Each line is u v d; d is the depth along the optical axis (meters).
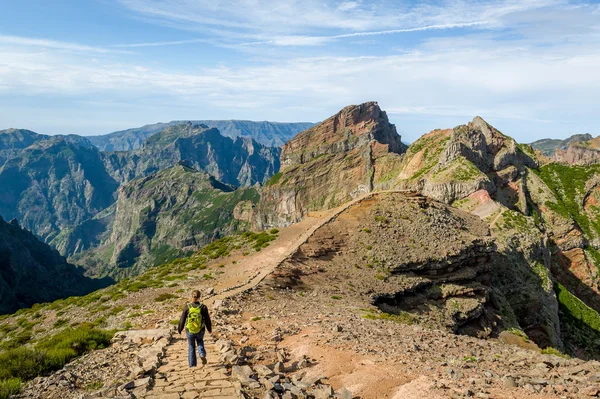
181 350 20.06
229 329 25.50
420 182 175.25
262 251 63.84
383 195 77.56
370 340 22.23
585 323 116.94
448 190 156.75
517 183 180.75
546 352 22.84
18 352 18.66
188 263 68.19
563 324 115.00
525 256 117.75
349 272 54.88
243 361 17.92
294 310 34.84
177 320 29.66
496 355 19.80
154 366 16.66
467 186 154.50
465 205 149.12
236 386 14.50
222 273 57.41
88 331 23.69
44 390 15.27
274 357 19.14
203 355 16.98
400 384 15.07
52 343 22.61
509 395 12.82
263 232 75.81
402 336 24.22
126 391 14.05
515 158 192.00
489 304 67.88
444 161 177.12
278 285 47.62
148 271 73.56
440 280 60.06
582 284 165.12
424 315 53.03
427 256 60.31
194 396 13.78
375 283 52.75
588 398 12.25
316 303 41.00
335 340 21.73
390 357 18.50
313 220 74.12
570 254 172.00
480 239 70.38
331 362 17.94
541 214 181.50
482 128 198.75
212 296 41.81
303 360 17.97
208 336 23.05
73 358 20.23
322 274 53.31
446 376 15.37
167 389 14.41
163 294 47.09
